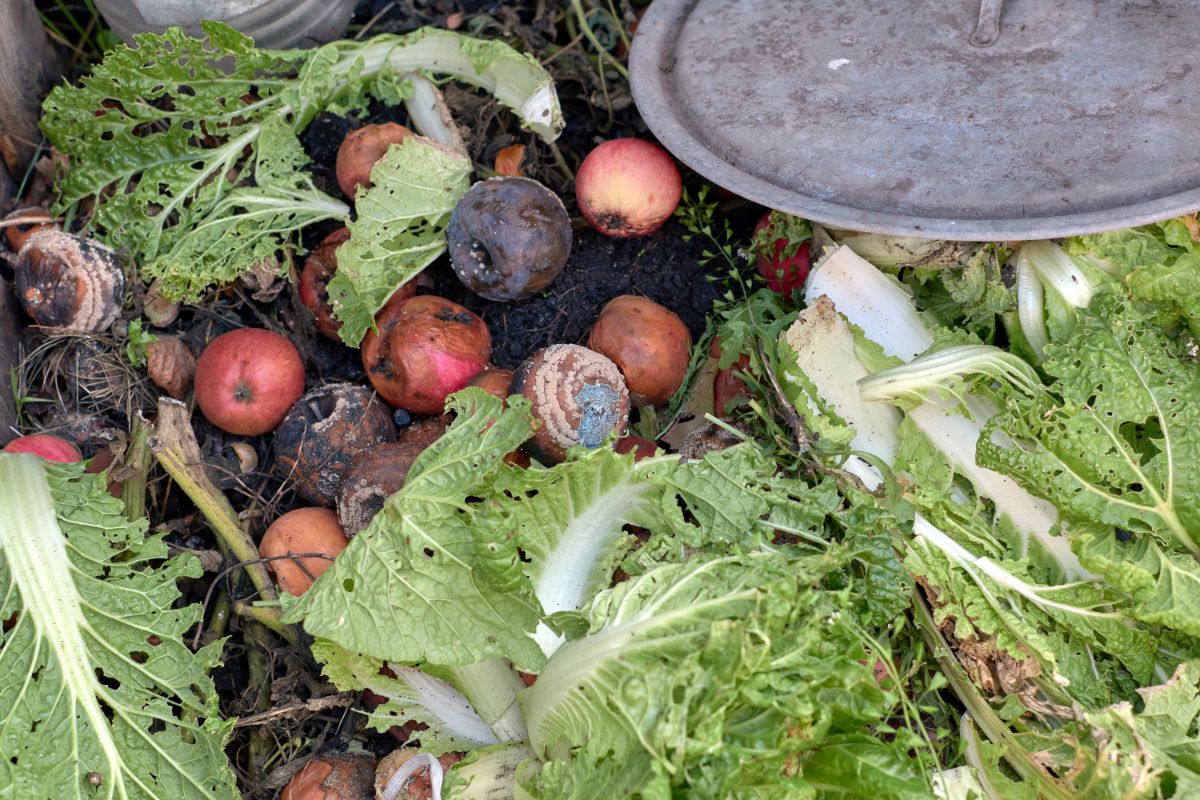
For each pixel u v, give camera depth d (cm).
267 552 89
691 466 83
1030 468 83
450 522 81
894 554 81
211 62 101
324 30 105
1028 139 87
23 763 78
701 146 92
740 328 92
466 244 94
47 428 94
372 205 95
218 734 82
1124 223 83
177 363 96
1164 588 81
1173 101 87
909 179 87
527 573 83
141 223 99
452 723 84
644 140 103
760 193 89
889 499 85
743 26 96
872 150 88
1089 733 79
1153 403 83
